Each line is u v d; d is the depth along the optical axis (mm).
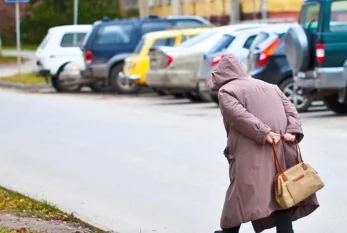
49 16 116312
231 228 12672
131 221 16625
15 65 85312
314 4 30375
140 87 46812
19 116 37188
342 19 29891
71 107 40781
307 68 30516
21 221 15789
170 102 41875
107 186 20188
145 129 30469
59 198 19016
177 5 91062
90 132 30406
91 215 17219
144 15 85875
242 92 12648
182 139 27438
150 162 23156
